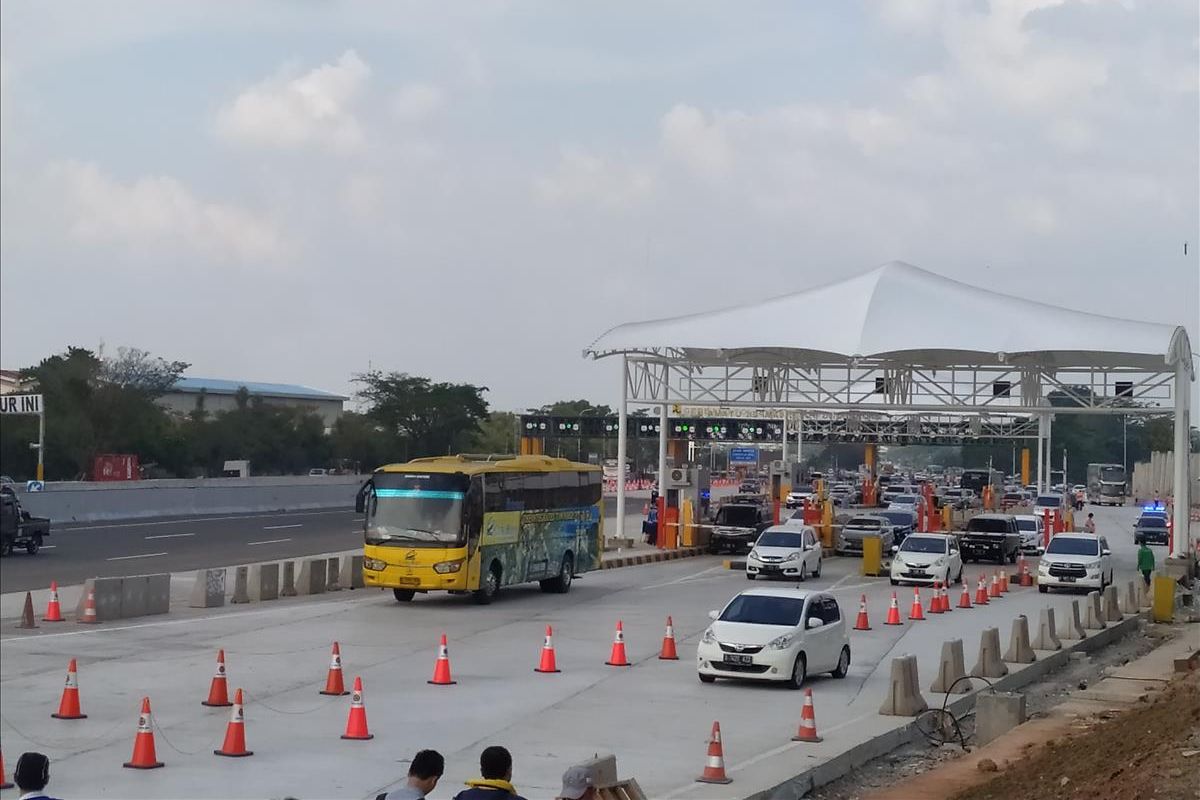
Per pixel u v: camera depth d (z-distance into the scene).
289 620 30.05
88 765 14.96
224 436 106.81
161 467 97.69
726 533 59.59
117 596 29.25
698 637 29.05
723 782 14.85
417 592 37.66
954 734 19.73
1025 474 127.88
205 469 105.38
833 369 59.78
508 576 35.97
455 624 30.25
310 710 18.84
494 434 139.75
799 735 17.58
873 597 40.88
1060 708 21.89
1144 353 49.38
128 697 19.45
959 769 16.86
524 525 36.91
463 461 36.03
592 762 10.20
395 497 34.06
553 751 16.56
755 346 52.75
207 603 32.19
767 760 16.19
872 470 133.25
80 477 87.88
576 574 40.84
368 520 34.25
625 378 58.84
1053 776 15.38
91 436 89.50
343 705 19.34
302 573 36.62
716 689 22.03
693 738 17.73
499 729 17.94
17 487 60.81
